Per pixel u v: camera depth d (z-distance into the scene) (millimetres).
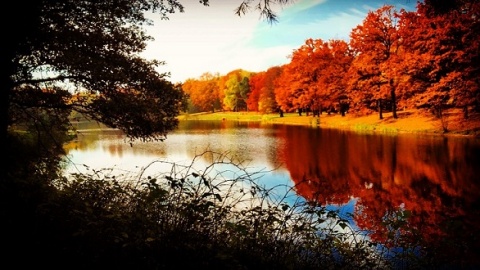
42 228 3203
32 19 4867
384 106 39188
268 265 3656
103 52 8867
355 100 35688
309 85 47562
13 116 8719
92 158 20891
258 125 49438
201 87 97938
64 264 2859
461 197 10555
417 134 25109
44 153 7094
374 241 6305
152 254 3105
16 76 7453
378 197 10992
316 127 39438
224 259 3266
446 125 24688
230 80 86188
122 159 20281
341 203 10297
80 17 8188
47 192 3986
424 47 26516
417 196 10953
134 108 8953
